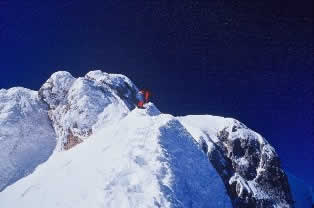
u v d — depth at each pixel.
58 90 60.84
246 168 50.12
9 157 49.84
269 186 49.06
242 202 44.75
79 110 52.28
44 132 55.62
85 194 17.50
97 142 23.58
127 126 22.88
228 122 55.59
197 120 57.38
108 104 53.41
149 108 25.69
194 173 20.69
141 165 18.58
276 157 51.78
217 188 21.41
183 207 17.36
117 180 17.53
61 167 23.34
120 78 60.00
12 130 53.69
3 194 24.81
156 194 16.94
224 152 51.19
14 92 60.31
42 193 20.56
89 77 60.81
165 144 20.50
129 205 16.17
